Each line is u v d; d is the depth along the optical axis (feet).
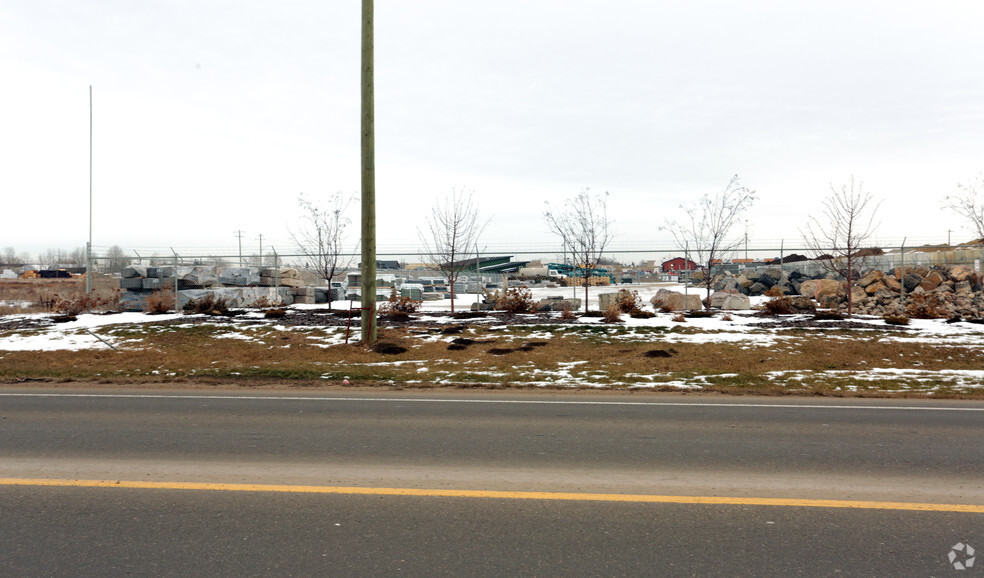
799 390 32.19
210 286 78.89
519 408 27.48
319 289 88.12
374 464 18.28
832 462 18.54
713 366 40.88
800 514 14.14
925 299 70.79
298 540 12.64
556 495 15.46
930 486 16.21
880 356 44.83
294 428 23.24
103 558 11.80
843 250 71.82
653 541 12.59
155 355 45.93
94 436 21.88
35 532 13.08
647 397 30.68
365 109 47.34
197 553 12.02
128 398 30.19
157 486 16.17
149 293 74.54
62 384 35.14
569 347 48.26
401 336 53.42
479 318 64.49
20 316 70.28
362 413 26.27
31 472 17.43
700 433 22.41
